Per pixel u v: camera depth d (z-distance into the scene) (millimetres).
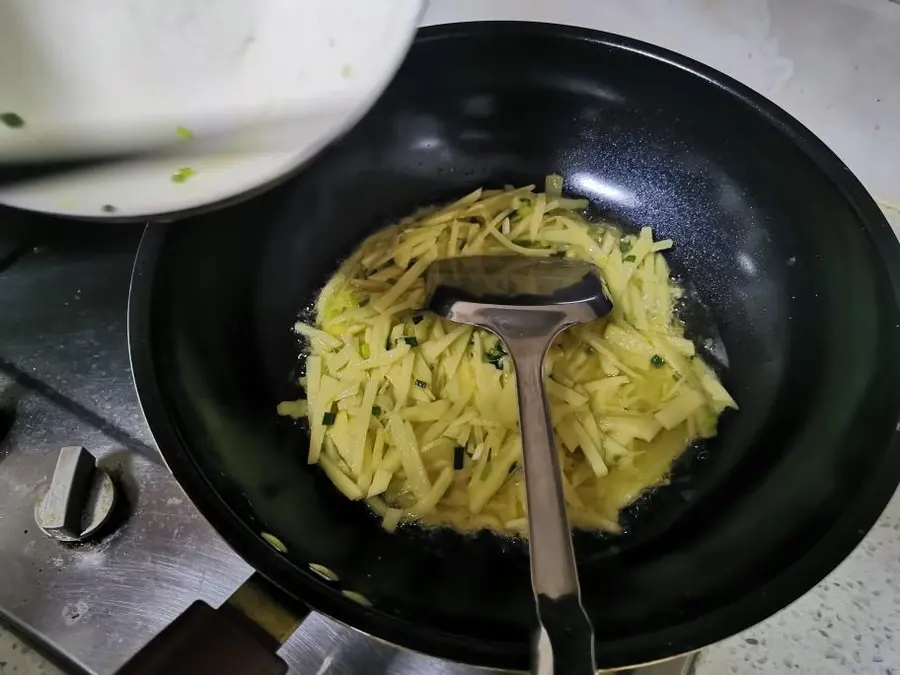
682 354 432
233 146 263
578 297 417
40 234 438
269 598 274
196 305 355
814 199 381
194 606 269
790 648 331
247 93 262
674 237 467
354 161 462
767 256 420
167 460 284
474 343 435
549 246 482
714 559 310
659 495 385
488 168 493
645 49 407
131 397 386
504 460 395
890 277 329
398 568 338
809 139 375
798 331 390
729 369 422
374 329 436
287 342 430
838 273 365
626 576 331
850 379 332
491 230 475
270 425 385
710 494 374
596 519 375
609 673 312
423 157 484
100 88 259
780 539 294
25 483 361
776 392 388
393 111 453
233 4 260
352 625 256
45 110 255
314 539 325
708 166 440
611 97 441
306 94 257
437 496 384
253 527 291
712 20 455
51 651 322
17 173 258
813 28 428
